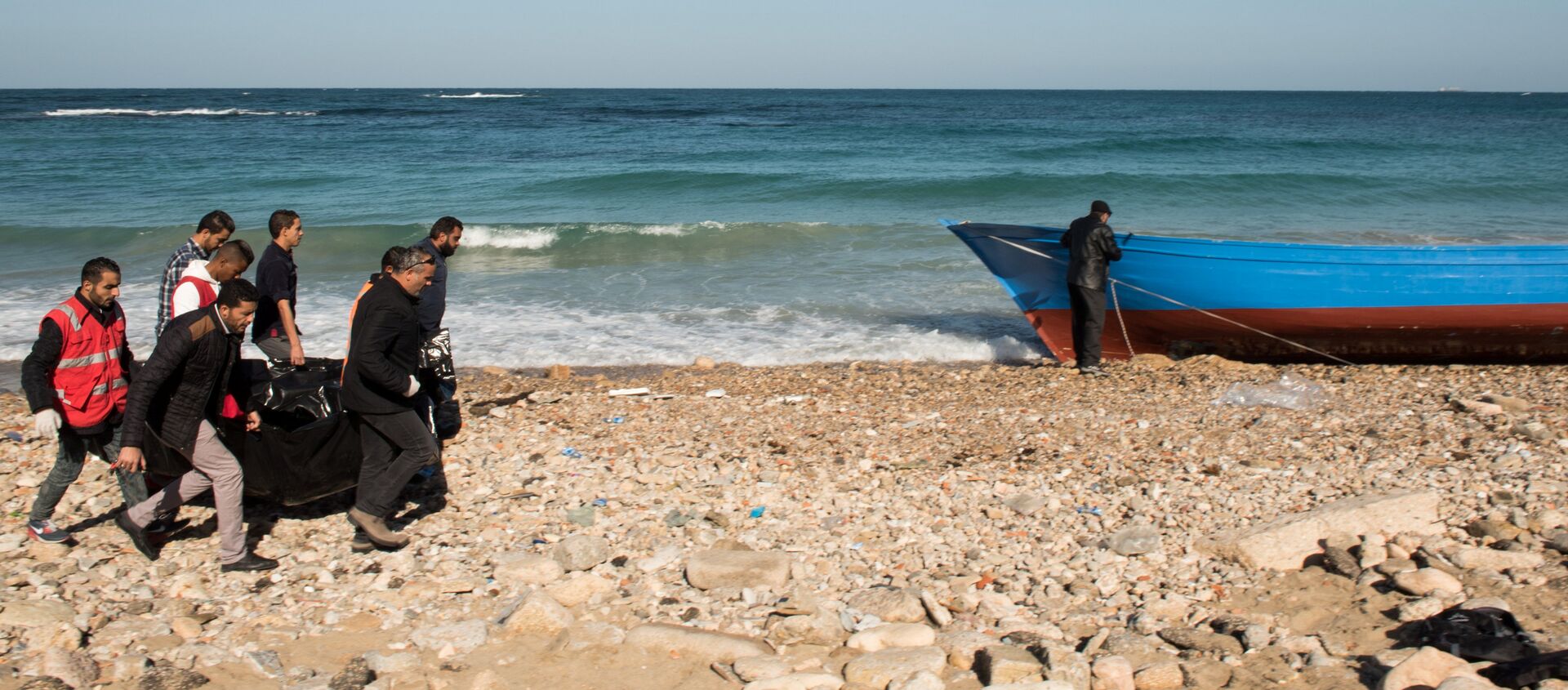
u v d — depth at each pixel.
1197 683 4.00
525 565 5.15
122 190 25.39
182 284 5.55
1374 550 5.00
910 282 14.28
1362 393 8.25
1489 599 4.46
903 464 6.74
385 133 48.44
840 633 4.52
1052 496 6.04
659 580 5.11
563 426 7.61
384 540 5.29
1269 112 84.50
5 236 17.80
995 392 8.84
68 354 4.81
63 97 125.38
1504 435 6.75
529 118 66.88
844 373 9.96
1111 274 10.18
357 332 5.00
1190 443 6.93
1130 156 34.84
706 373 9.94
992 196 24.56
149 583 5.00
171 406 4.73
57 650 4.12
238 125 55.25
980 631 4.53
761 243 17.34
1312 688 3.95
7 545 5.31
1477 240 17.94
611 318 12.39
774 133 48.41
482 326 12.02
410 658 4.27
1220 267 9.80
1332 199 23.48
